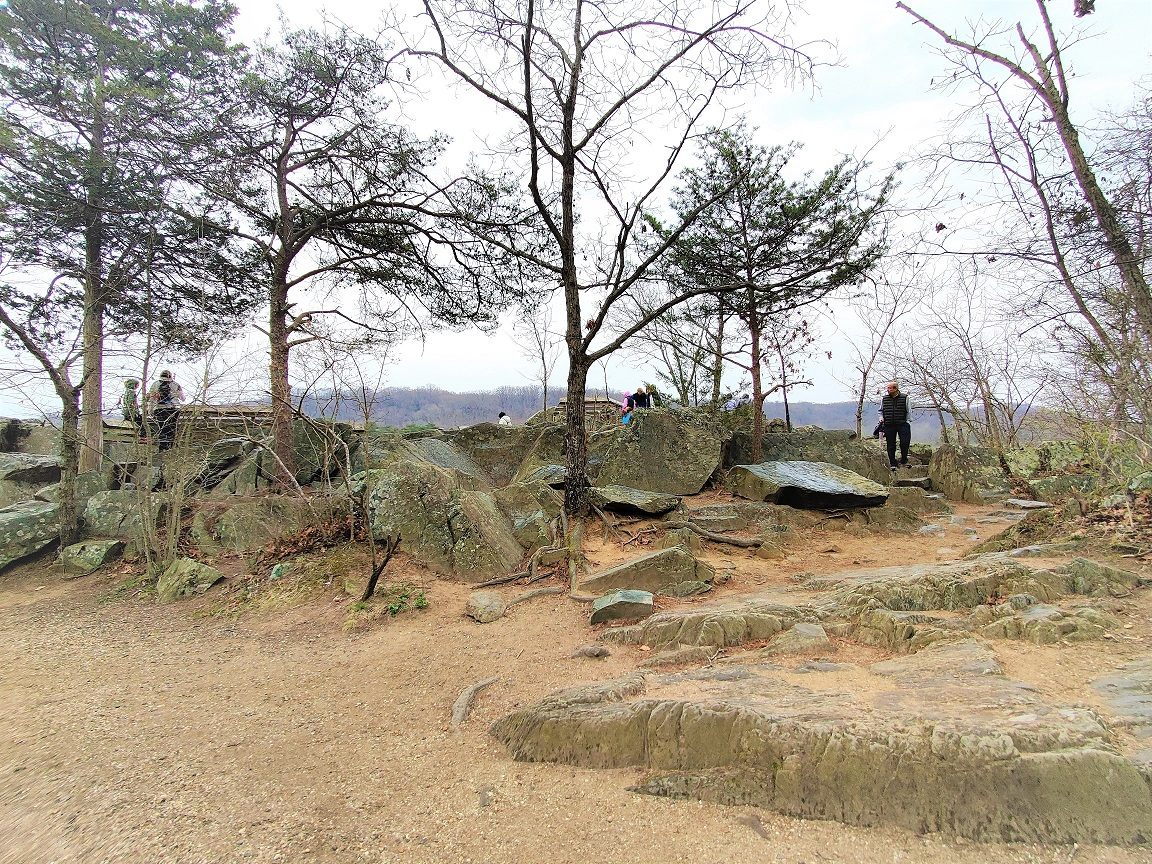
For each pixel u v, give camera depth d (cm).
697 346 1862
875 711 285
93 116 1051
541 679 439
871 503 921
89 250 1070
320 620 619
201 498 984
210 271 1131
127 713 427
